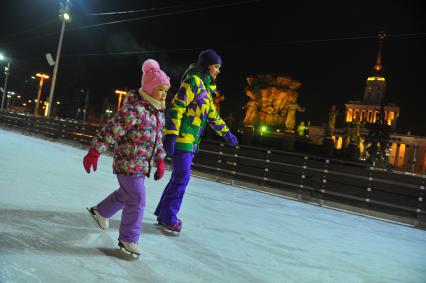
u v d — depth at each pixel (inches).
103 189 243.8
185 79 165.9
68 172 297.0
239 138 790.5
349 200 333.1
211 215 220.1
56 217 152.6
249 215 240.4
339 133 2851.9
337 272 147.4
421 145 2913.4
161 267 121.6
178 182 165.2
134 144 123.7
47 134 759.1
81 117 1919.3
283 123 1177.4
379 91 3233.3
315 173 358.3
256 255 153.5
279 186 380.5
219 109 1136.2
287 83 1184.2
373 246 203.8
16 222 137.1
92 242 130.9
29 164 303.6
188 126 166.6
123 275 109.3
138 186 125.1
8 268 98.3
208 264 133.1
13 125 895.1
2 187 192.5
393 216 305.0
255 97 1192.8
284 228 215.9
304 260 157.1
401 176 310.3
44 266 104.2
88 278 102.7
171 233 163.2
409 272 161.6
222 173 428.1
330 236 213.3
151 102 126.0
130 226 124.6
